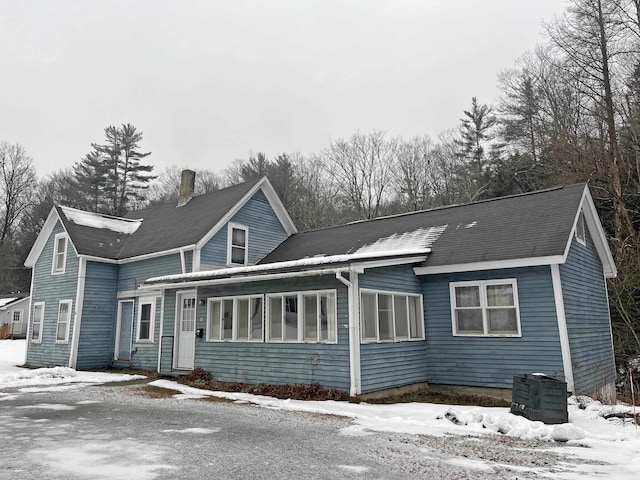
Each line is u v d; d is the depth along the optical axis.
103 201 48.25
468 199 32.12
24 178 47.66
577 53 21.66
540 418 7.68
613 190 19.77
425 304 12.55
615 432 7.18
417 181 39.53
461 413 8.13
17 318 37.41
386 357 10.99
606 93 20.75
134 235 19.97
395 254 11.35
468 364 11.58
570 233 10.89
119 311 17.72
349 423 7.84
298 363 11.16
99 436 6.55
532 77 30.61
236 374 12.44
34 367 17.81
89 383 13.15
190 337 14.52
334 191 40.34
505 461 5.55
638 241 17.59
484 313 11.48
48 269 18.98
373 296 10.99
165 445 6.04
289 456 5.58
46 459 5.32
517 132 31.72
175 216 20.03
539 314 10.68
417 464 5.34
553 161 24.52
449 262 11.79
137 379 14.04
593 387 11.62
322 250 15.73
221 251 16.92
